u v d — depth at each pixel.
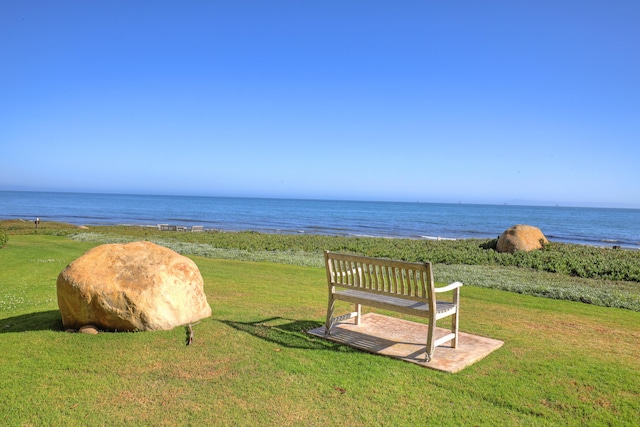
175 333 6.16
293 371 4.95
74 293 6.13
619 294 10.81
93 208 93.50
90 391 4.35
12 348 5.51
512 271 15.31
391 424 3.81
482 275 13.90
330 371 4.98
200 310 7.00
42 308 8.12
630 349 6.16
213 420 3.82
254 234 34.47
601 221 84.00
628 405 4.26
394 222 69.94
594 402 4.31
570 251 20.25
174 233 33.62
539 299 10.10
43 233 29.86
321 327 6.89
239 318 7.19
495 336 6.68
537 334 6.86
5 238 18.12
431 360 5.38
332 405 4.14
